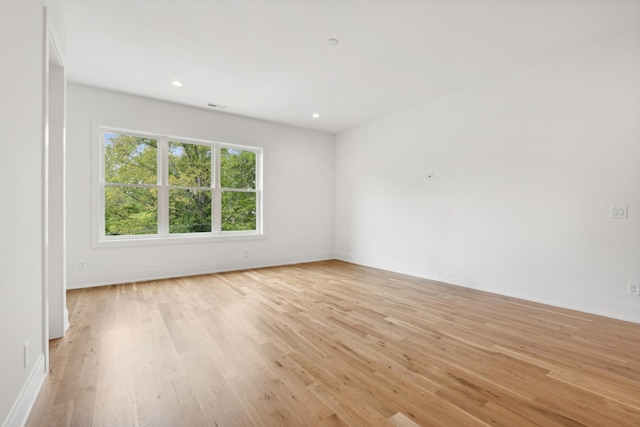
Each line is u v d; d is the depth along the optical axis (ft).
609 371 6.40
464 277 13.70
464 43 9.89
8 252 4.33
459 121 13.85
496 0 7.79
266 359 6.90
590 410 5.13
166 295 12.06
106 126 13.73
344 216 20.62
